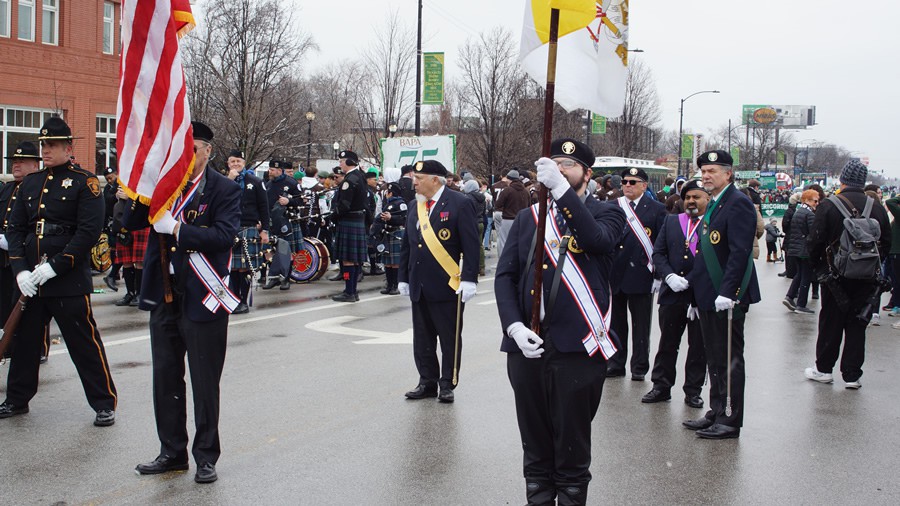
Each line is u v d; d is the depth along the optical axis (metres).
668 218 7.64
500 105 33.06
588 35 4.55
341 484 5.27
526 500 5.01
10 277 8.23
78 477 5.29
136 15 5.20
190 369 5.27
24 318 6.47
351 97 49.97
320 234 17.84
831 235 8.01
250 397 7.26
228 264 5.39
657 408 7.36
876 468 5.77
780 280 18.42
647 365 8.47
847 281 7.91
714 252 6.47
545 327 4.34
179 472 5.43
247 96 25.89
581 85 4.56
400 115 32.94
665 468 5.71
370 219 14.45
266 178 16.28
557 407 4.34
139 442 6.00
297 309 12.19
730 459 5.92
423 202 7.44
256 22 26.11
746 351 9.90
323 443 6.06
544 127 4.28
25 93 23.86
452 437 6.27
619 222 4.50
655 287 8.41
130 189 5.15
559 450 4.37
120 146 5.22
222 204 5.29
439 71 25.47
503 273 4.55
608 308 4.45
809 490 5.32
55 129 6.49
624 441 6.33
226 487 5.18
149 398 7.12
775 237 23.05
